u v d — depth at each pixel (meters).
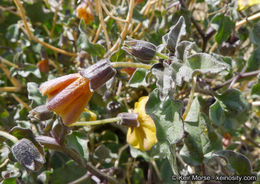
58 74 0.17
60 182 0.12
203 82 0.12
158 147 0.12
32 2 0.16
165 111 0.08
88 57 0.14
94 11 0.15
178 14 0.13
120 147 0.14
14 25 0.16
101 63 0.08
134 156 0.12
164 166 0.13
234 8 0.12
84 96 0.08
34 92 0.11
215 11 0.14
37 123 0.13
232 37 0.12
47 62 0.15
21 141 0.08
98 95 0.12
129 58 0.13
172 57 0.08
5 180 0.10
